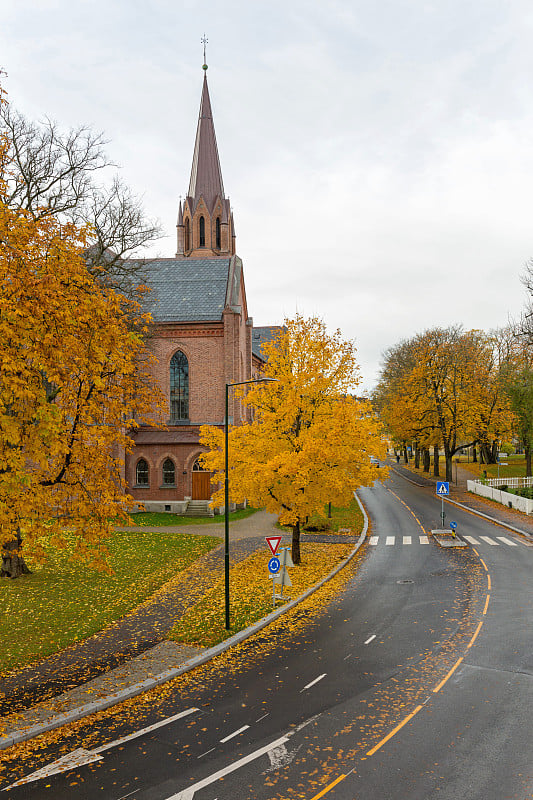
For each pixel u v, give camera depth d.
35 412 12.47
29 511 12.34
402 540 31.34
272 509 25.27
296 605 19.72
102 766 9.81
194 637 16.33
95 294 14.89
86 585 21.94
